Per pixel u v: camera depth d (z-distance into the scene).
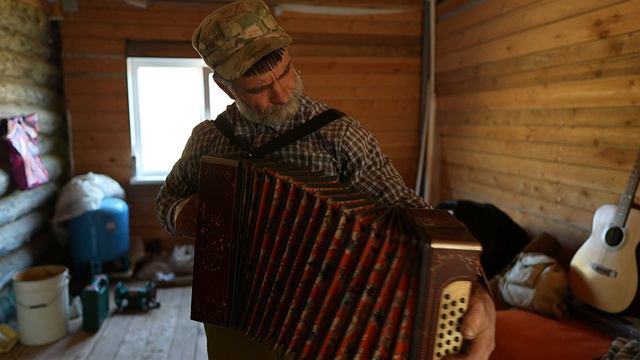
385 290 0.77
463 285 0.70
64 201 2.94
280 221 0.89
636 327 1.83
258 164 0.92
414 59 3.79
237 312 0.94
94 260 2.98
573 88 2.24
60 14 3.20
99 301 2.44
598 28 2.07
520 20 2.60
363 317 0.79
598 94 2.10
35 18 2.95
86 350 2.23
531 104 2.55
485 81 2.99
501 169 2.87
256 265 0.91
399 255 0.76
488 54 2.94
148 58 3.41
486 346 0.72
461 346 0.72
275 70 0.93
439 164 3.68
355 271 0.81
